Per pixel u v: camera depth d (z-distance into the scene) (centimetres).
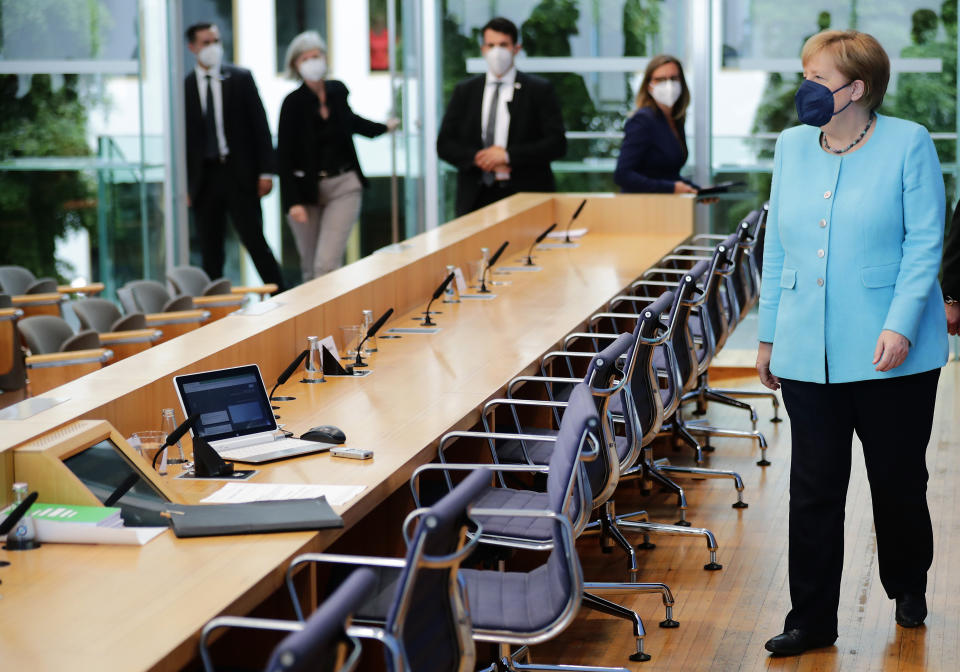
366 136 930
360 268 578
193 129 920
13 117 915
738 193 820
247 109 923
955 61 891
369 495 319
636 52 979
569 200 838
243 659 297
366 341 495
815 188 360
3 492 300
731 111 947
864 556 478
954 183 900
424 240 664
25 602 252
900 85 906
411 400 420
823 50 349
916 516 380
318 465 346
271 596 293
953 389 774
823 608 383
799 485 377
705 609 431
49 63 911
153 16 912
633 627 399
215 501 314
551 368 510
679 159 834
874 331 354
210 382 367
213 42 905
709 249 779
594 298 605
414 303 597
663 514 541
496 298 615
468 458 441
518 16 1000
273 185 962
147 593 255
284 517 296
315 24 962
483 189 879
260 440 367
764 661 384
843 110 352
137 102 914
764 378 387
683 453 640
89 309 637
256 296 954
